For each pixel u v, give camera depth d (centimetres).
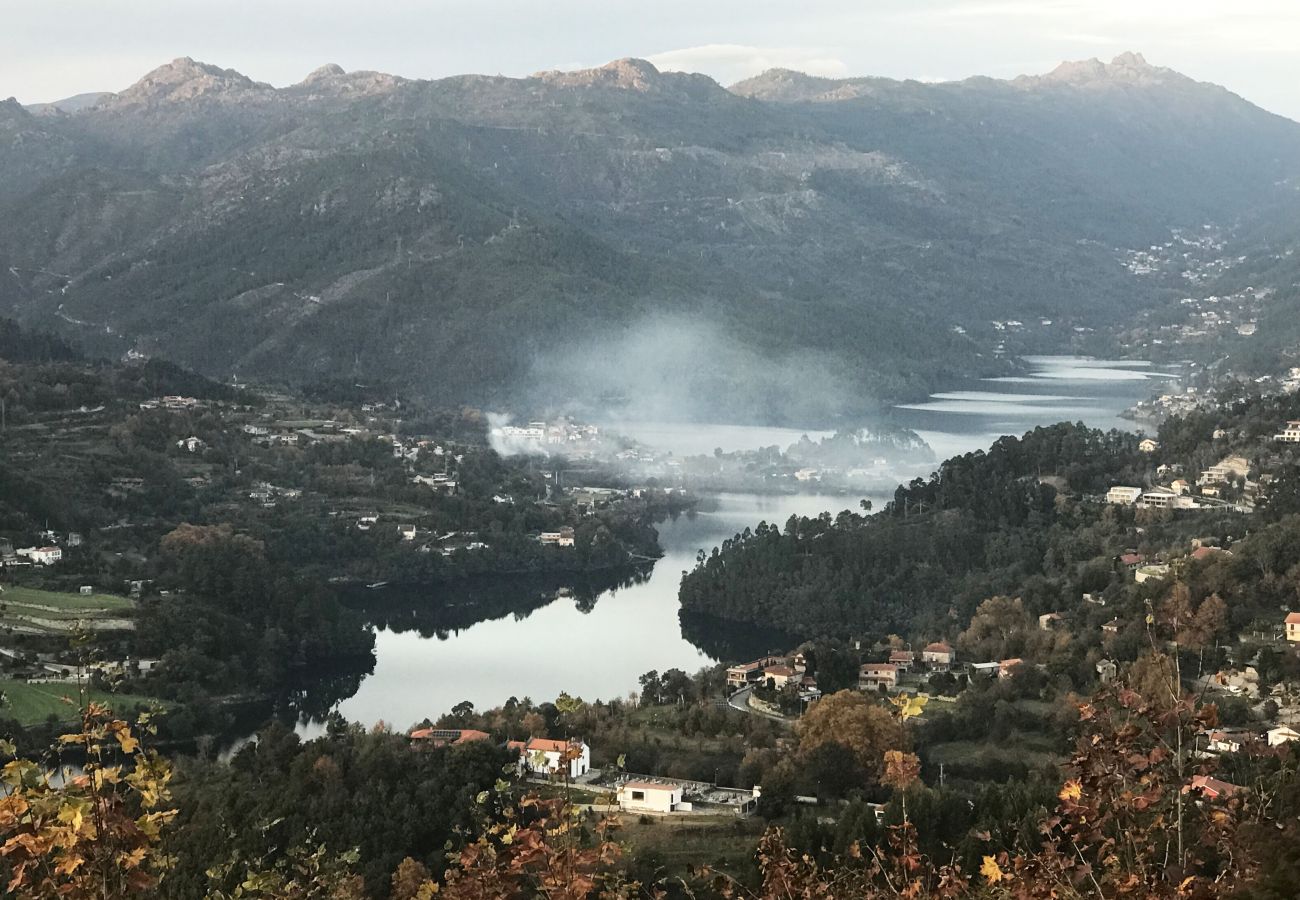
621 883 5084
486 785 14638
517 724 17712
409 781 14688
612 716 18688
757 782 15512
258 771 15962
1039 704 18088
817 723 15812
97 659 5475
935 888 5394
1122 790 4347
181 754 19612
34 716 19150
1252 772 8488
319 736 18162
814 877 5356
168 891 9300
